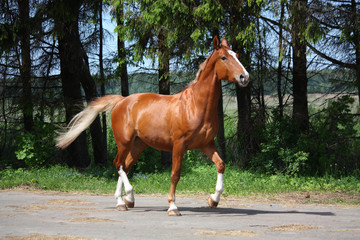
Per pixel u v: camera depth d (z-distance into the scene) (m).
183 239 4.34
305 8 12.54
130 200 7.34
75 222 5.55
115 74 17.09
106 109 8.04
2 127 18.59
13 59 16.72
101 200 9.12
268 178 13.55
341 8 13.38
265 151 14.35
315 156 14.16
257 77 15.02
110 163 20.53
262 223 5.54
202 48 13.44
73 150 17.20
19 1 15.49
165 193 11.26
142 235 4.58
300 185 12.16
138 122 7.32
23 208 7.20
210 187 11.91
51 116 16.95
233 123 17.20
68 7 15.30
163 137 7.02
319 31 12.45
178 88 17.06
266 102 15.99
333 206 8.62
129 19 14.27
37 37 16.02
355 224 5.52
